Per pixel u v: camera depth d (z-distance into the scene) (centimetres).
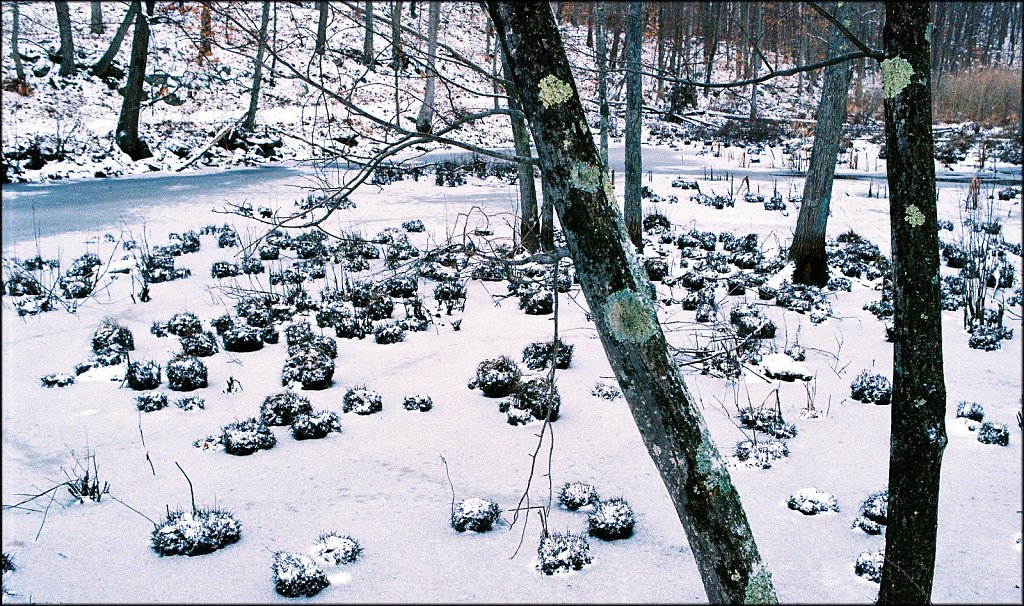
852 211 1692
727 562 215
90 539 453
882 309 941
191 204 1619
